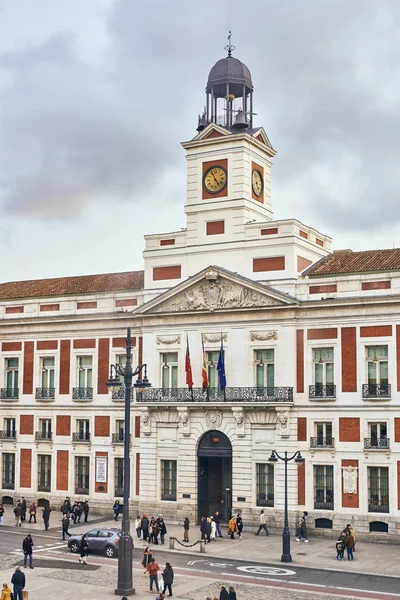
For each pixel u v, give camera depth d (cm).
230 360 5062
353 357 4728
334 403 4747
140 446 5297
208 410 5059
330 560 4006
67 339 5731
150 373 5306
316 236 5328
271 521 4797
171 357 5297
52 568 3778
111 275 6119
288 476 4794
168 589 3309
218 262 5216
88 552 4122
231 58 5634
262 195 5497
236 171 5262
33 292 6119
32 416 5816
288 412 4831
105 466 5475
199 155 5406
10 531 4791
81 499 5522
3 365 5991
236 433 4959
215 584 3466
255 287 4988
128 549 3306
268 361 5000
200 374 5150
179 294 5241
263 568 3809
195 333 5191
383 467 4591
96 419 5550
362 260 5047
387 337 4647
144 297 5434
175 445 5172
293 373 4866
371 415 4644
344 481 4666
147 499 5219
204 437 5106
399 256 4962
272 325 4956
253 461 4909
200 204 5341
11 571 3703
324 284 4856
